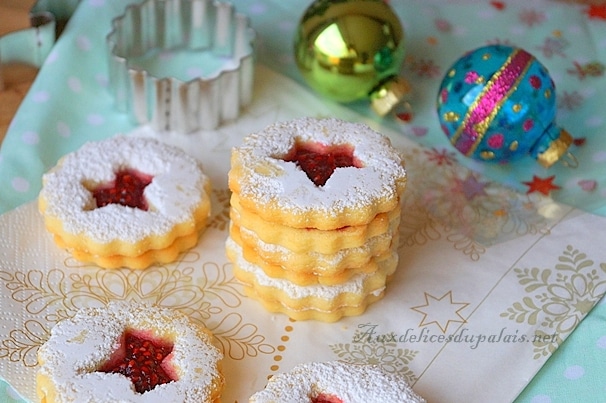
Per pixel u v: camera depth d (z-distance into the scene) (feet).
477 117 1.71
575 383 1.57
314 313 1.62
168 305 1.62
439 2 2.07
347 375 1.50
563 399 1.55
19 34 1.91
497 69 1.71
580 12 2.06
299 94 1.91
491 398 1.54
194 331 1.56
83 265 1.65
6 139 1.78
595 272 1.68
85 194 1.67
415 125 1.89
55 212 1.65
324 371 1.51
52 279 1.63
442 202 1.77
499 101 1.70
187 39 1.99
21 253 1.66
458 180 1.80
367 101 1.92
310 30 1.81
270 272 1.58
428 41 2.01
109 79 1.86
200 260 1.68
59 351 1.51
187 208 1.67
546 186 1.80
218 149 1.82
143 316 1.56
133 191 1.70
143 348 1.54
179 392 1.48
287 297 1.60
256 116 1.87
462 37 2.02
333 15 1.79
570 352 1.60
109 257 1.64
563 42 2.01
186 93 1.79
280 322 1.62
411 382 1.55
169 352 1.55
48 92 1.85
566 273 1.68
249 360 1.57
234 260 1.64
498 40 2.01
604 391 1.56
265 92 1.91
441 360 1.58
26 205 1.71
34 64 1.96
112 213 1.65
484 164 1.83
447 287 1.66
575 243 1.71
